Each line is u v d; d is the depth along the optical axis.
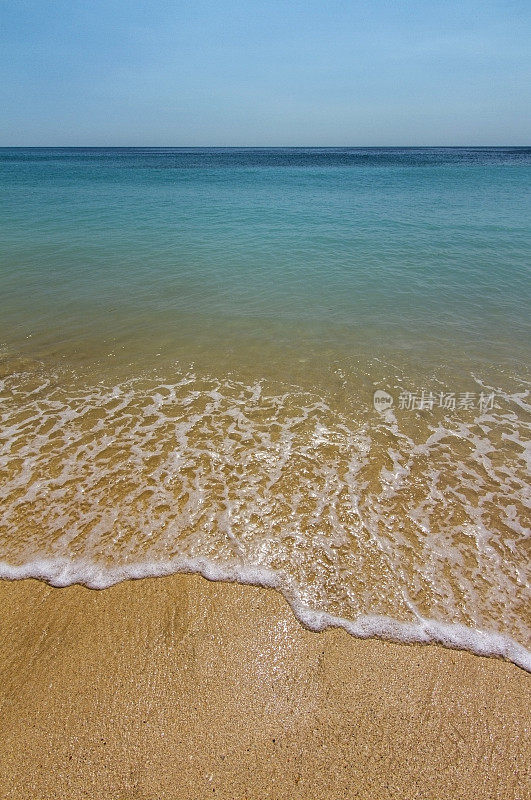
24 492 4.24
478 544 3.78
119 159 81.44
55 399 5.82
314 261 12.28
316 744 2.55
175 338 7.63
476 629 3.14
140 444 4.94
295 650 3.01
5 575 3.47
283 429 5.23
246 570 3.54
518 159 76.19
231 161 72.12
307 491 4.32
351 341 7.56
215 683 2.83
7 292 9.70
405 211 20.62
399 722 2.65
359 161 70.62
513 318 8.51
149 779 2.42
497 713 2.69
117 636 3.08
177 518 3.99
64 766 2.47
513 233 15.45
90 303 9.13
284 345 7.41
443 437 5.13
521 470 4.62
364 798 2.35
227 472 4.54
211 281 10.59
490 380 6.38
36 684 2.82
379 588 3.42
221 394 5.96
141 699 2.75
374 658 2.96
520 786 2.40
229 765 2.47
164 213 20.05
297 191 29.38
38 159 83.12
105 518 3.98
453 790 2.39
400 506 4.16
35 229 16.16
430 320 8.42
